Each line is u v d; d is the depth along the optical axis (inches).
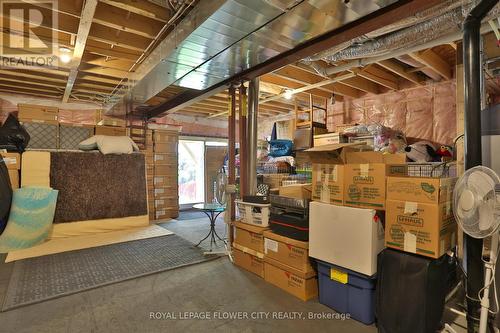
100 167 184.9
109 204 184.7
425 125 173.6
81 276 112.1
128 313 86.5
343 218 85.1
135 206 194.9
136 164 199.2
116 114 213.9
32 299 93.3
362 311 82.2
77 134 193.0
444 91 165.2
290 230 102.2
